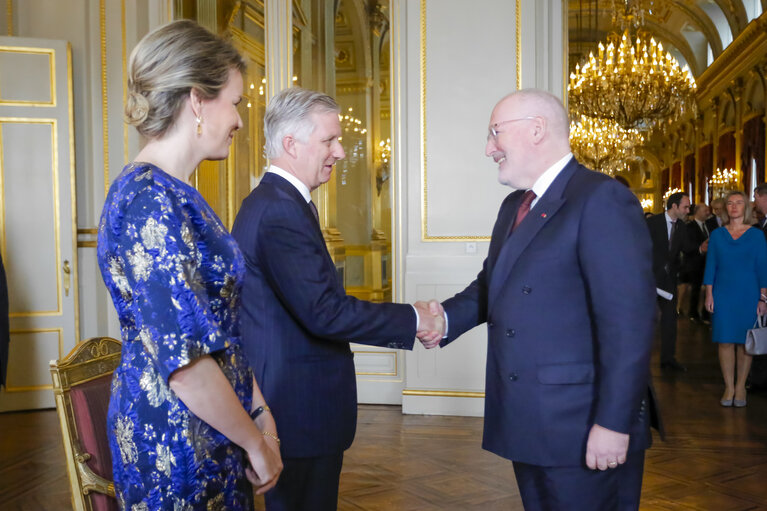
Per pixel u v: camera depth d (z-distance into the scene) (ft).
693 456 12.44
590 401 5.42
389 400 17.01
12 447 13.78
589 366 5.46
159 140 4.25
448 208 15.97
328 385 5.97
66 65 17.38
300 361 5.85
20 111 17.13
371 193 16.69
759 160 52.13
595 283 5.22
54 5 18.10
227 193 17.81
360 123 16.72
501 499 10.56
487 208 15.78
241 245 5.77
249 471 4.38
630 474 5.65
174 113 4.17
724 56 57.57
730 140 59.98
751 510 9.94
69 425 5.09
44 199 17.31
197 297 3.85
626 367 5.06
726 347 16.10
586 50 66.23
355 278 16.81
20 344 17.12
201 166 17.85
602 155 40.68
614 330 5.11
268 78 17.24
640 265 5.18
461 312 6.82
